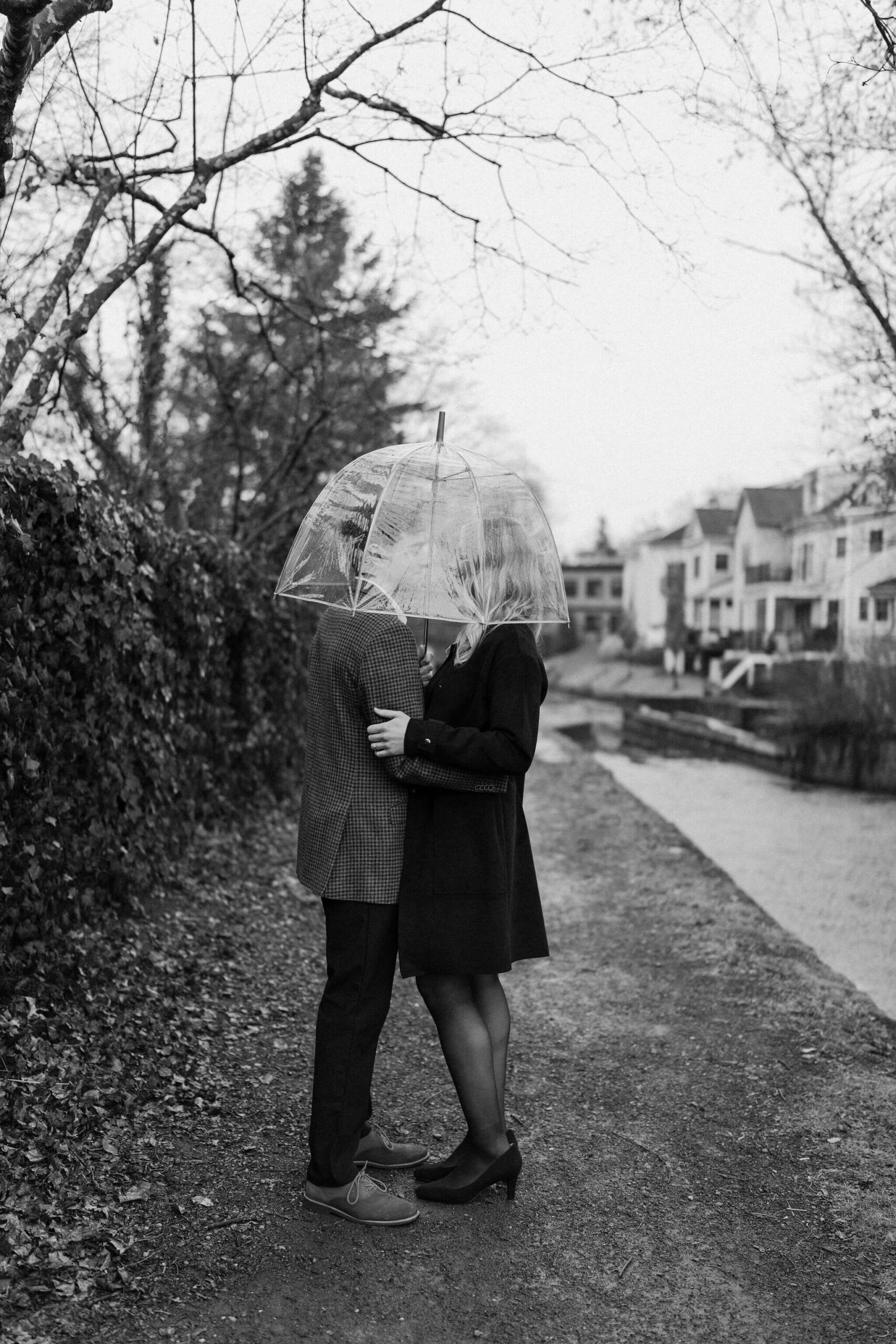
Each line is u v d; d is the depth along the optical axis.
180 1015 4.18
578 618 80.75
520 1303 2.52
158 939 4.95
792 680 18.64
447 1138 3.42
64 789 4.43
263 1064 3.89
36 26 3.92
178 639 6.26
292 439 10.00
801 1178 3.21
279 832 7.95
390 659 2.71
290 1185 3.00
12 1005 3.68
